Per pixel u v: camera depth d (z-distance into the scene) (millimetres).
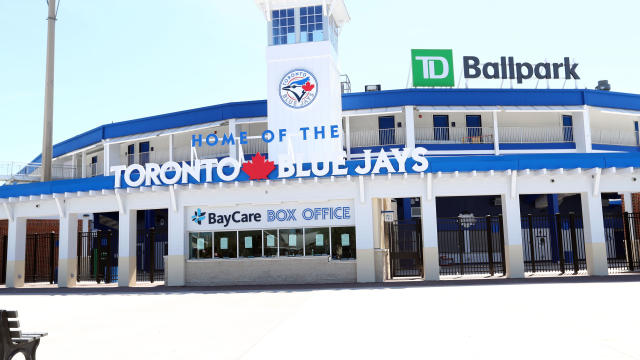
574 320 10711
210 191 24578
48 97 31312
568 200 37625
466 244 36938
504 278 22609
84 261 32969
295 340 9500
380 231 26062
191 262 24516
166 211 40375
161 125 37750
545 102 35156
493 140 36656
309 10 28500
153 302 17312
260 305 15352
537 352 7926
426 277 22875
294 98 27875
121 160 42312
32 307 16859
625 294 15023
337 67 29875
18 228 28281
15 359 8594
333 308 14016
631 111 36219
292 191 23891
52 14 32031
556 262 33906
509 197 23234
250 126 37250
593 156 22906
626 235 26016
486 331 9742
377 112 34219
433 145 35531
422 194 23281
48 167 30750
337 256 23531
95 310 15414
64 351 9117
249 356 8289
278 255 23969
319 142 27312
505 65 37625
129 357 8492
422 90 34469
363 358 7895
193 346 9266
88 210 26422
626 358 7371
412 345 8719
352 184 23516
